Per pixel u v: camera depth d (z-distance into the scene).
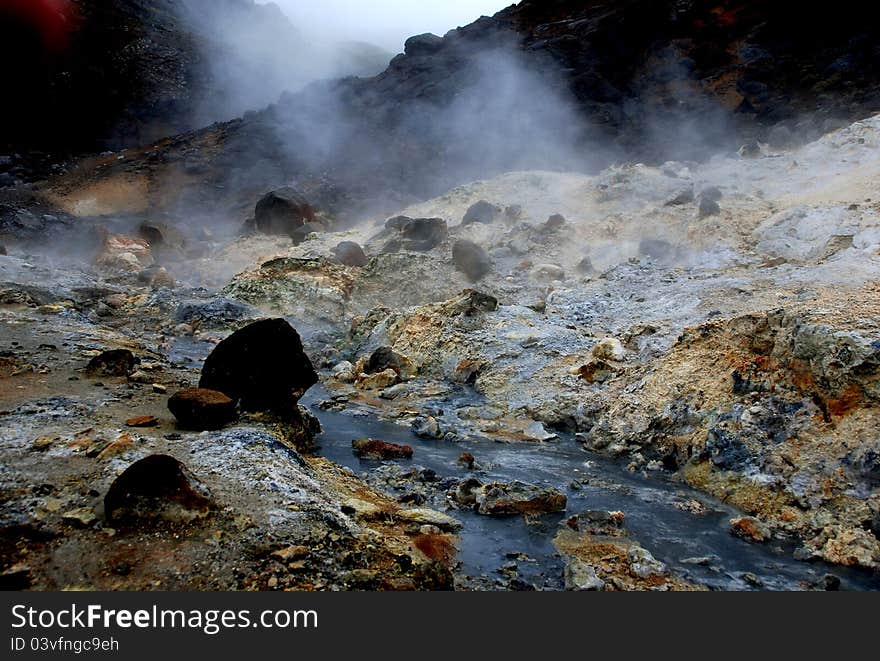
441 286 15.79
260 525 4.36
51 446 5.19
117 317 14.38
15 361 7.89
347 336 13.23
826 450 5.93
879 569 4.85
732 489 6.27
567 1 48.28
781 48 36.12
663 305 11.76
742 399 6.96
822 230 14.02
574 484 6.48
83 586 3.70
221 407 6.18
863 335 6.10
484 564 4.75
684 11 39.53
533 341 10.65
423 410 9.10
